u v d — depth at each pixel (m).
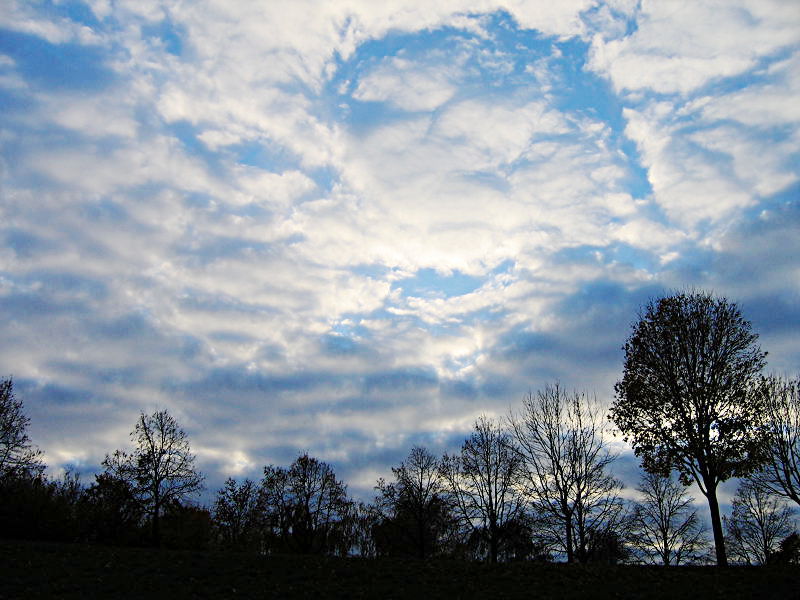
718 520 32.47
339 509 65.12
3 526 46.06
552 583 26.52
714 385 34.38
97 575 26.22
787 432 34.25
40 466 50.97
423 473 61.38
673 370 35.47
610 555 43.69
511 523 47.66
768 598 22.86
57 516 48.47
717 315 35.75
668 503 55.31
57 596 22.69
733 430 33.22
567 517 40.75
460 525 51.25
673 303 36.66
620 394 37.22
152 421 55.62
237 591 24.56
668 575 27.58
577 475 41.53
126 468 53.88
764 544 57.09
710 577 26.78
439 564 31.50
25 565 27.30
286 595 24.33
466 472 51.72
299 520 63.94
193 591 24.50
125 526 52.62
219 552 34.28
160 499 53.88
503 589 25.52
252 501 67.31
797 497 33.31
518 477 47.00
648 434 35.44
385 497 61.62
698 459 33.50
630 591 24.73
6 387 51.81
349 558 33.22
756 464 32.91
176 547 56.72
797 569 27.80
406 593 24.73
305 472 65.88
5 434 50.41
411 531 61.41
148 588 24.53
